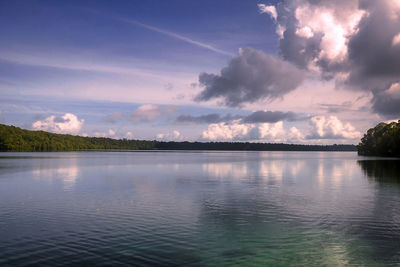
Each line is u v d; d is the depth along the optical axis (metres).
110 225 19.92
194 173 59.16
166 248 15.72
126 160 113.94
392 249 15.70
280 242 16.73
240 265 13.73
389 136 134.50
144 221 21.02
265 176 53.53
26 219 21.44
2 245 16.02
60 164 83.62
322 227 19.59
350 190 35.59
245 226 19.81
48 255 14.66
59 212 23.62
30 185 39.59
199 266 13.57
